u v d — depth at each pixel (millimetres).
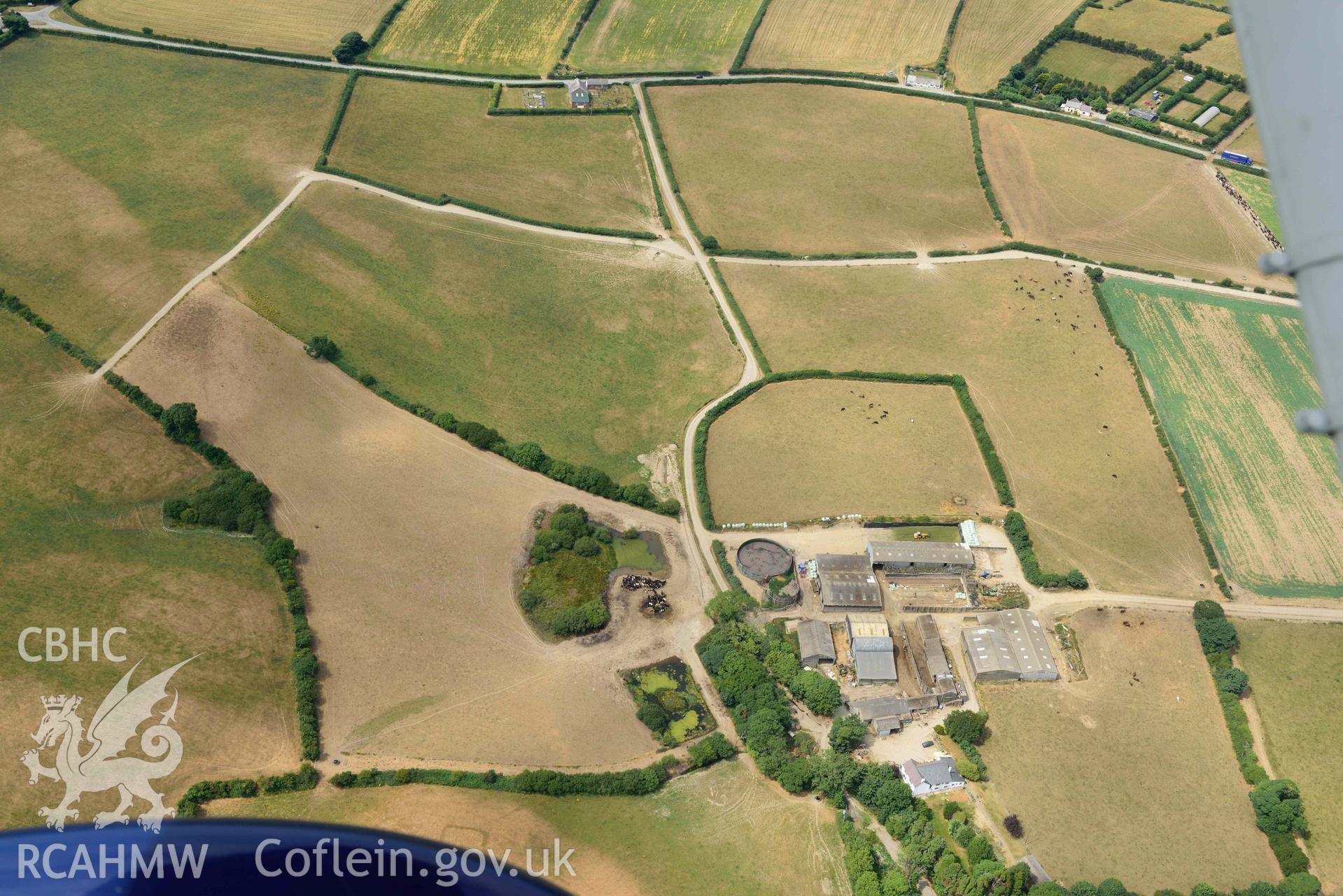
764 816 180125
